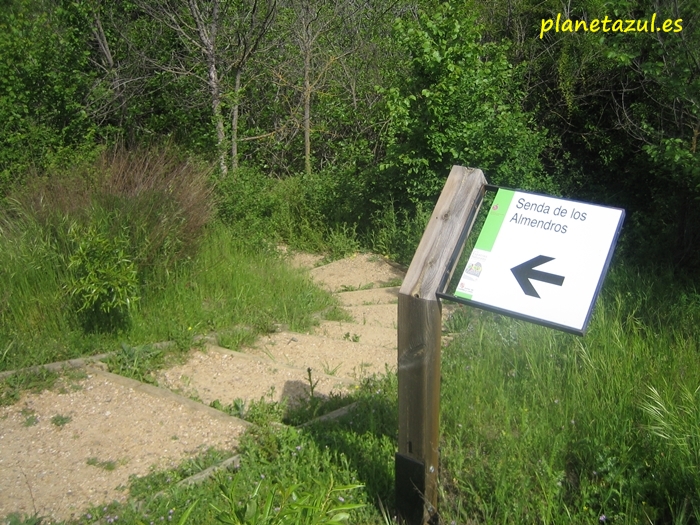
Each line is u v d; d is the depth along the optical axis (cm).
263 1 1328
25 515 377
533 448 396
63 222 659
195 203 783
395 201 1077
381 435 450
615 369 476
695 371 477
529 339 543
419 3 1355
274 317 714
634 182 1098
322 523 292
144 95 1365
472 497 370
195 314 673
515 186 1015
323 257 1088
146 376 552
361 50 1423
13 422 479
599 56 1073
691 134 851
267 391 545
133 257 667
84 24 1338
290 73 1432
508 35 1283
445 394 467
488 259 339
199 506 372
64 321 614
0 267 636
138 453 443
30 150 1145
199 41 1288
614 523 340
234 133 1256
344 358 630
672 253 903
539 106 1212
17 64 1230
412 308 339
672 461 365
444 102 982
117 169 786
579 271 318
